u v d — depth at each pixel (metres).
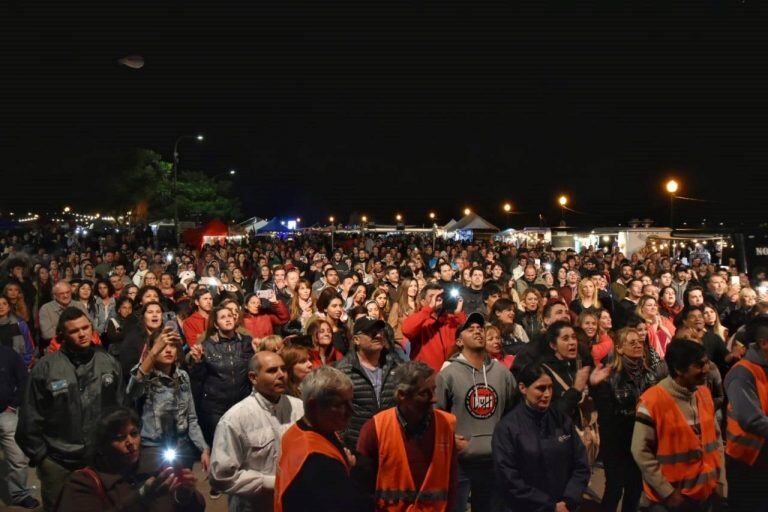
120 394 5.29
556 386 5.40
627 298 10.77
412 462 4.00
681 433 4.61
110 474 3.42
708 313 8.09
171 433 5.24
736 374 5.16
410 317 6.70
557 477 4.40
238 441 4.20
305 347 5.83
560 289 11.91
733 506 5.11
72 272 15.30
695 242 26.23
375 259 21.95
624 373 5.46
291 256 25.78
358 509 3.26
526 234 38.34
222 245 35.06
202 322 8.12
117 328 8.42
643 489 5.11
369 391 5.19
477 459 5.02
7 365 6.41
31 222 39.75
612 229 32.31
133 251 30.30
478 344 5.14
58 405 5.02
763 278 13.90
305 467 3.28
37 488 6.95
